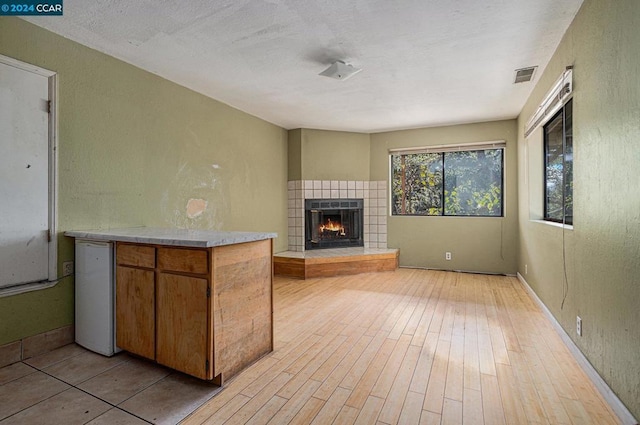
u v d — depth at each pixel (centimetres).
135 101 301
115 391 188
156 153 321
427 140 534
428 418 165
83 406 174
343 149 561
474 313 324
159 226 324
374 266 513
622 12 162
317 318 312
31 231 231
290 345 251
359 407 174
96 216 270
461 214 525
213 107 393
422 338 263
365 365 219
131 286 220
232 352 203
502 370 212
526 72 320
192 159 363
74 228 255
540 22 234
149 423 161
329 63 301
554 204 331
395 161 565
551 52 280
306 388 192
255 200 469
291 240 545
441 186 536
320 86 357
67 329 251
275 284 446
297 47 271
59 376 204
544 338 263
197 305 190
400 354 235
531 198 394
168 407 173
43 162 237
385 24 236
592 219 202
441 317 313
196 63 299
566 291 252
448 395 184
